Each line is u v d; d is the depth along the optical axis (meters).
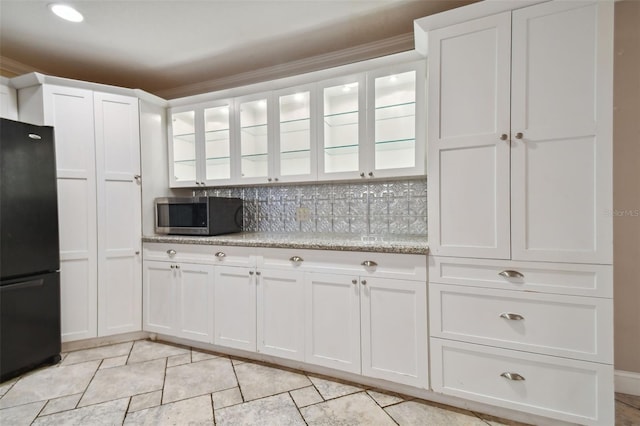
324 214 2.59
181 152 2.84
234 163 2.54
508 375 1.49
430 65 1.61
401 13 1.92
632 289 1.72
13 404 1.66
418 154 1.94
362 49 2.32
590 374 1.37
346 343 1.83
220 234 2.52
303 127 2.35
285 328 2.00
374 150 2.07
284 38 2.19
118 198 2.43
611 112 1.32
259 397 1.71
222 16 1.91
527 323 1.46
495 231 1.51
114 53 2.36
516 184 1.46
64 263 2.24
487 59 1.50
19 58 2.41
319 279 1.89
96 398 1.71
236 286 2.15
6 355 1.88
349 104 2.22
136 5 1.78
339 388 1.80
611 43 1.31
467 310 1.56
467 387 1.57
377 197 2.42
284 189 2.74
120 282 2.43
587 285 1.37
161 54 2.39
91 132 2.33
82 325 2.30
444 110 1.59
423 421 1.52
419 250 1.62
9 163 1.92
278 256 2.01
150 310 2.47
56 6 1.77
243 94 2.48
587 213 1.36
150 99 2.61
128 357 2.20
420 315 1.65
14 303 1.92
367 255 1.76
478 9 1.50
